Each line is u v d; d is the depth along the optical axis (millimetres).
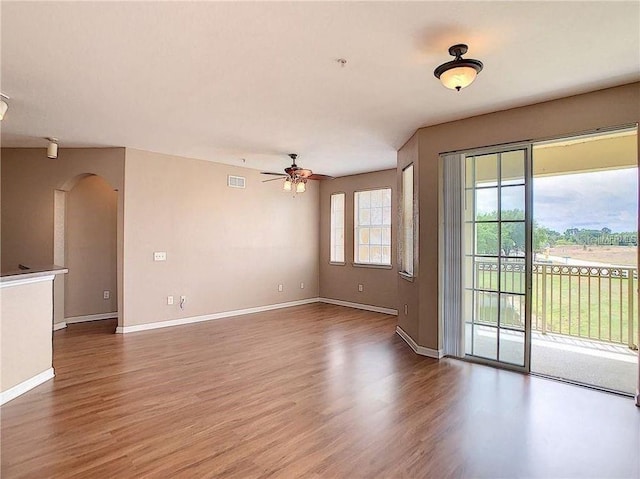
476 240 4059
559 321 5152
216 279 6352
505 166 3828
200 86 3139
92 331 5422
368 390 3305
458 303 4160
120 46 2467
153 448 2369
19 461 2223
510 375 3666
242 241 6723
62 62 2691
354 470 2141
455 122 4094
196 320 6078
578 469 2154
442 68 2484
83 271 6047
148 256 5559
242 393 3242
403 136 4723
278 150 5473
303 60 2678
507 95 3354
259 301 6973
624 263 5082
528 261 3697
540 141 3545
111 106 3613
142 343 4805
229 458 2260
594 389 3320
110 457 2268
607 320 4766
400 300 5277
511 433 2555
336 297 7730
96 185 6184
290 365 3977
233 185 6586
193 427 2643
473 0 1985
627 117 3092
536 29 2271
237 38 2371
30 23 2184
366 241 7227
